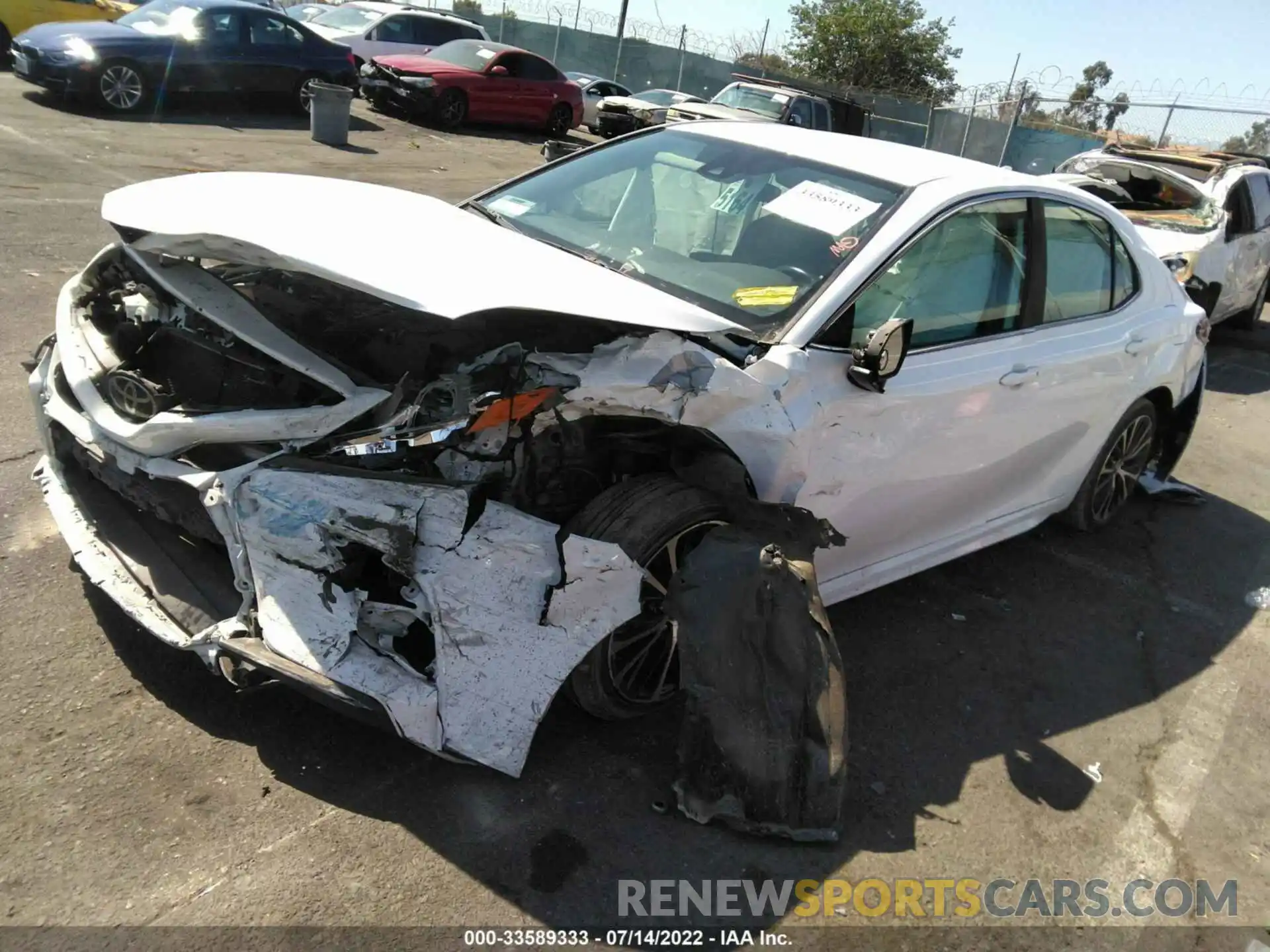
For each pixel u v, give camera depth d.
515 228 3.75
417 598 2.46
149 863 2.33
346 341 3.00
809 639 2.72
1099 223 4.40
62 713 2.72
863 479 3.30
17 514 3.64
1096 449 4.71
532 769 2.83
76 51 12.52
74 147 10.48
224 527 2.50
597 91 23.11
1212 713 3.77
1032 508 4.51
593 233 3.69
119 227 2.96
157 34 13.47
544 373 2.63
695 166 3.94
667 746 3.02
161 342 2.86
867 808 2.96
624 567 2.63
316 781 2.66
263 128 14.09
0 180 8.57
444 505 2.47
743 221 3.58
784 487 3.01
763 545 2.77
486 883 2.45
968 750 3.31
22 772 2.51
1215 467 6.60
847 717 2.80
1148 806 3.19
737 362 2.96
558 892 2.46
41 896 2.21
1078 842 2.97
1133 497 5.82
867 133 19.39
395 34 19.64
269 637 2.45
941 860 2.81
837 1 37.88
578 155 4.32
